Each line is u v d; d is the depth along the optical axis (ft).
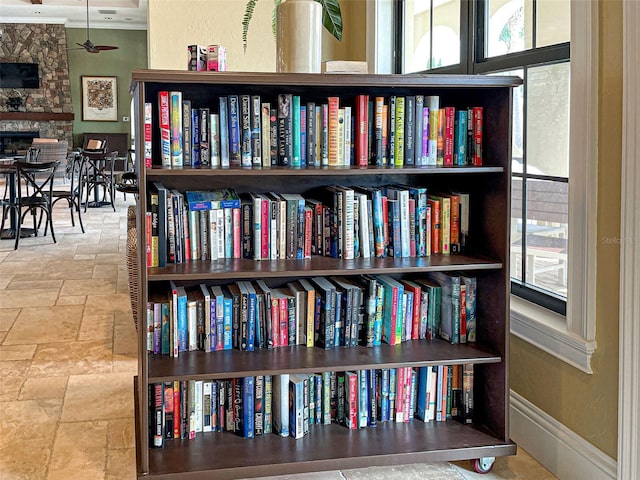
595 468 7.29
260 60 13.50
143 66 50.70
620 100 6.75
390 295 8.58
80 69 50.14
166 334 8.27
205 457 7.80
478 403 8.81
